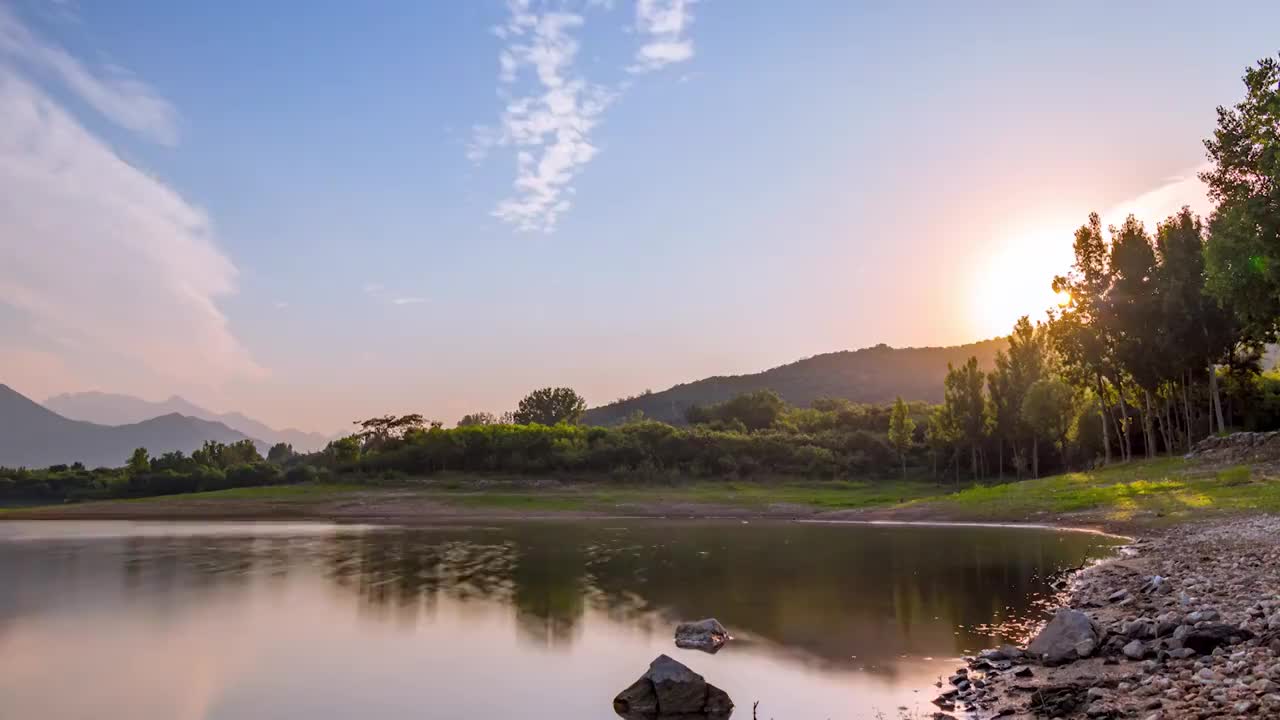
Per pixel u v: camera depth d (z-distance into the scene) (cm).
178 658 1866
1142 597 2153
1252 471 5306
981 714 1282
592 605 2536
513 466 11662
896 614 2280
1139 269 7050
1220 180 4247
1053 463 10381
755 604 2497
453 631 2156
